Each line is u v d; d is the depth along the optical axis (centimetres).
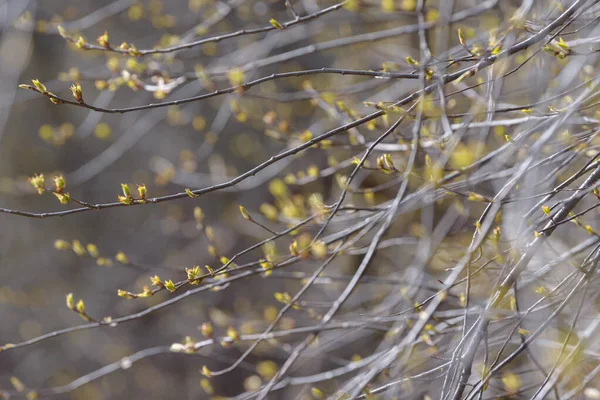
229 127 825
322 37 655
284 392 717
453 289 403
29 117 858
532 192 286
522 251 281
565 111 264
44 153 861
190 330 807
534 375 399
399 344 321
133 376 820
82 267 860
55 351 825
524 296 345
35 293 831
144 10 787
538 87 362
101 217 865
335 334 561
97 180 871
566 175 380
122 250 849
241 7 584
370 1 427
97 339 832
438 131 348
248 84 263
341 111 424
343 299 324
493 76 291
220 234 794
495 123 296
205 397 811
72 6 814
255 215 696
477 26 518
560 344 332
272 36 588
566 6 327
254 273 333
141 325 833
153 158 778
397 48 580
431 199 325
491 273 334
